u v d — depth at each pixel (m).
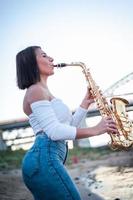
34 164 2.60
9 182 9.55
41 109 2.64
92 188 7.85
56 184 2.56
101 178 9.33
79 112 3.21
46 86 2.89
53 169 2.58
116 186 7.63
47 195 2.58
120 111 2.99
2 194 7.73
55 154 2.64
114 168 11.10
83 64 3.37
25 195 7.63
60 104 2.78
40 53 2.88
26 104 2.76
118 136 2.83
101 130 2.70
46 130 2.62
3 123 20.89
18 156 18.81
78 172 11.91
